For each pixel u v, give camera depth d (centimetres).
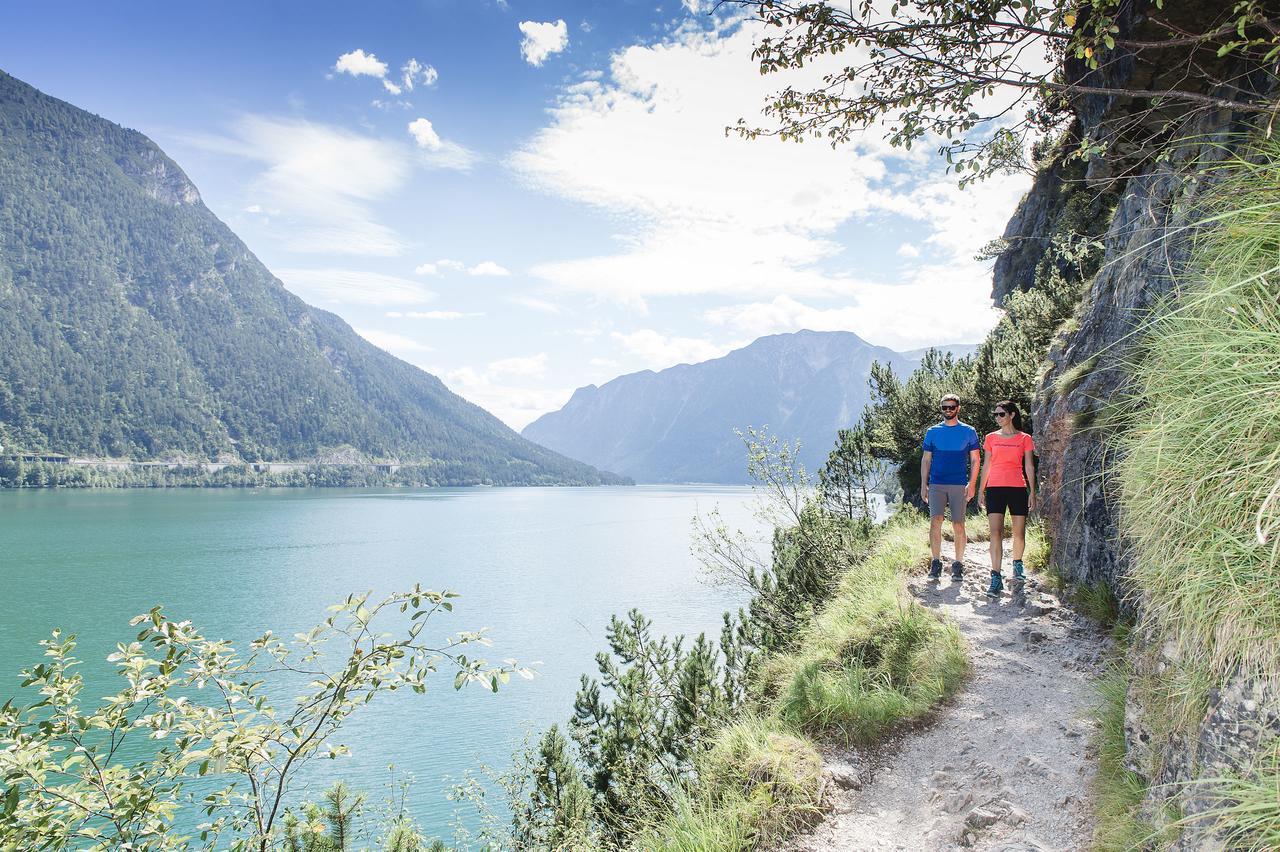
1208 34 301
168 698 423
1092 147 385
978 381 1421
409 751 4947
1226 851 198
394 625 8488
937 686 554
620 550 16562
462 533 19312
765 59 388
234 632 7619
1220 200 260
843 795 453
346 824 550
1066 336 899
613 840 602
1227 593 216
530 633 8525
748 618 918
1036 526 930
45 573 11175
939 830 390
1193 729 234
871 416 1756
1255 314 215
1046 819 364
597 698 823
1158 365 278
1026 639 614
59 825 377
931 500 823
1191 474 237
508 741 5178
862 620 696
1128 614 557
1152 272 525
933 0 346
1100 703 464
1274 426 203
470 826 3184
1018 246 2409
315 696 443
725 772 493
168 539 15512
